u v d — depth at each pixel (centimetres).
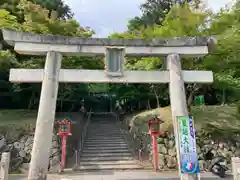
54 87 842
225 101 1789
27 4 1591
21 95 1952
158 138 1366
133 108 2736
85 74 870
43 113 810
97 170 1261
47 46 881
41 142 783
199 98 1806
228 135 1339
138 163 1365
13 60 1433
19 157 1266
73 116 2011
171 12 1462
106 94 3488
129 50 910
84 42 895
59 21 1591
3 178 782
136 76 889
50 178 1091
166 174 1159
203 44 923
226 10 1428
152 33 1424
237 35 1186
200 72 917
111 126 2156
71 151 1502
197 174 788
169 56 920
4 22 1402
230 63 1292
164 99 2088
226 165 1202
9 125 1359
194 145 805
